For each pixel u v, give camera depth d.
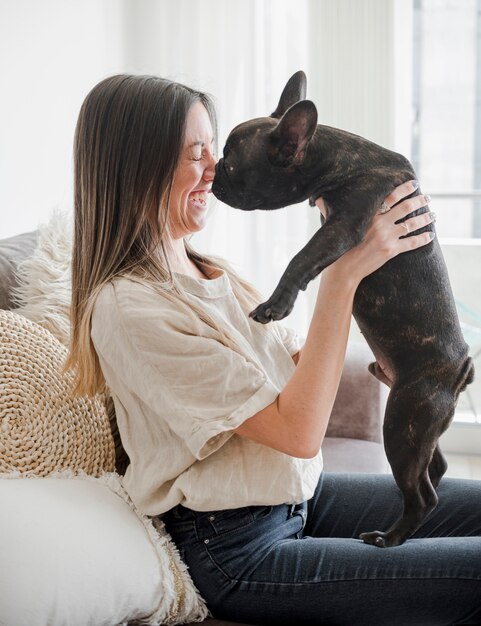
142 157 1.49
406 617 1.40
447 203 3.93
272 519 1.46
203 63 3.77
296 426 1.37
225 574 1.42
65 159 3.16
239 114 3.78
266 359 1.59
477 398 3.73
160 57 3.78
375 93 3.66
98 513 1.37
